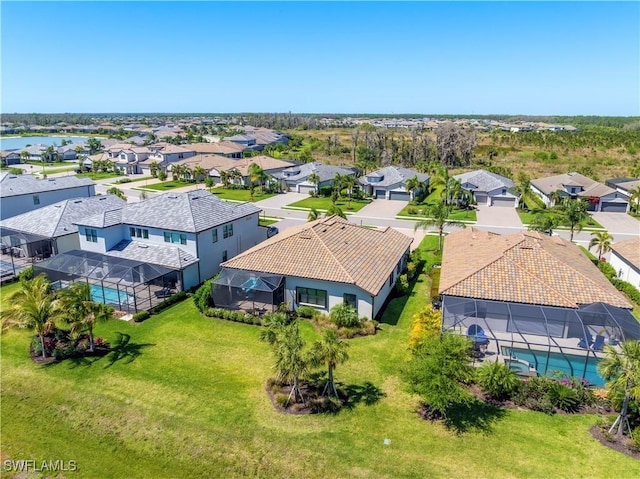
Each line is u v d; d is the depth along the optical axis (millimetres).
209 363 28266
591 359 26781
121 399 24641
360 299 33219
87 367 27828
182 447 21062
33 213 51094
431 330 28141
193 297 37094
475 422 22500
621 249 43406
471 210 80188
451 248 41969
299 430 21969
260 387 25672
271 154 148750
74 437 22000
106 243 42500
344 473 19266
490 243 38531
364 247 40031
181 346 30453
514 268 31547
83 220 43344
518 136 176875
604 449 20469
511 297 29406
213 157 116000
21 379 26703
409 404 24047
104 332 32469
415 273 44719
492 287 30312
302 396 24469
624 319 26812
